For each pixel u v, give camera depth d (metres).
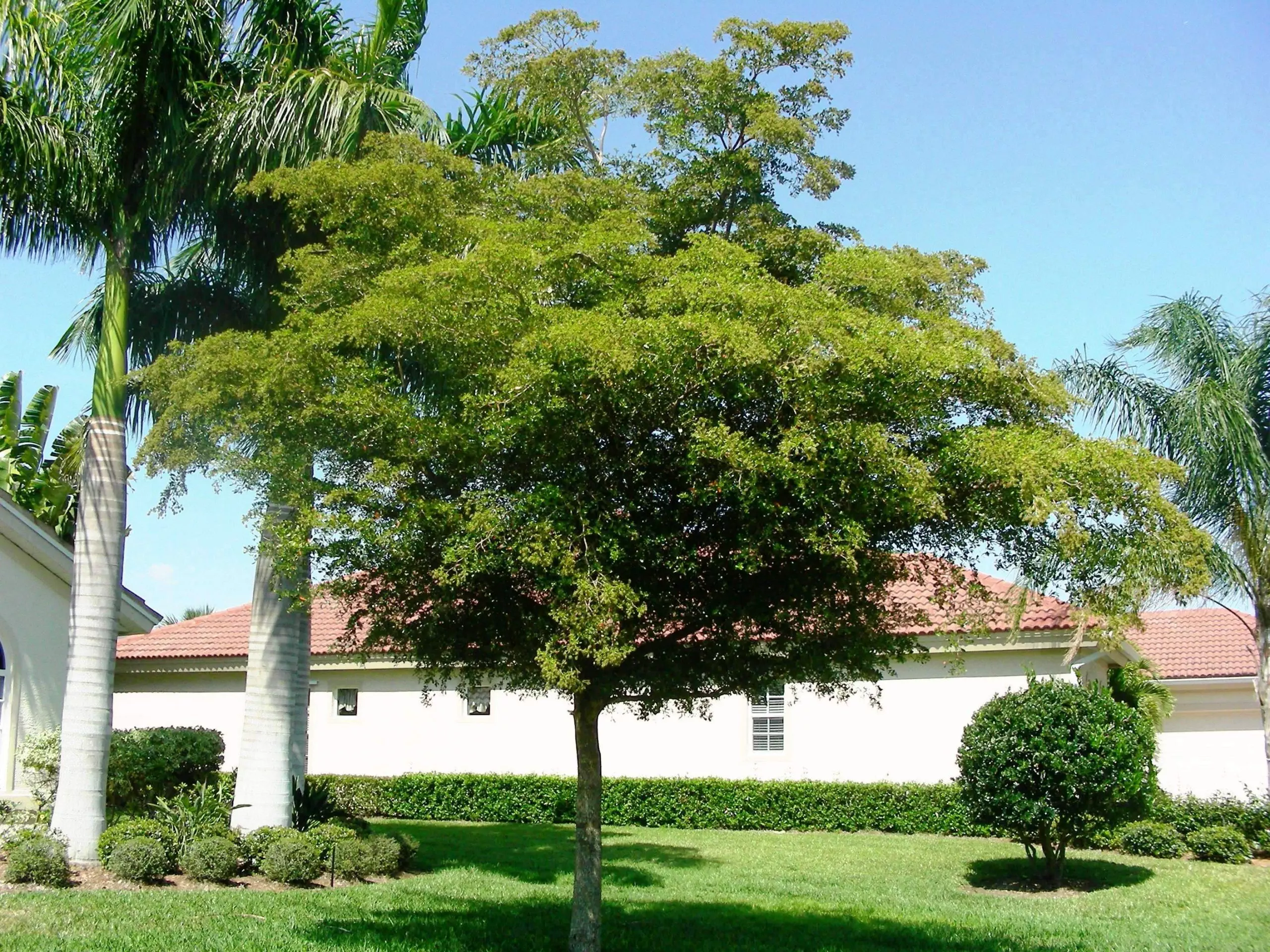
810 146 11.98
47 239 13.03
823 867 15.30
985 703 17.09
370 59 14.05
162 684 24.66
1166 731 22.72
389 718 23.25
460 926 10.55
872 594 9.07
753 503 7.80
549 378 7.62
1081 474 7.62
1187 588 8.07
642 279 8.77
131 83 12.80
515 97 14.34
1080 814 13.90
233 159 12.89
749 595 8.57
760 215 11.75
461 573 7.75
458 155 14.16
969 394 8.13
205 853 12.06
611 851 16.75
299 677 14.02
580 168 14.07
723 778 20.45
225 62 13.56
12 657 15.27
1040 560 8.50
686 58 12.12
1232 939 10.72
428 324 8.20
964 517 8.27
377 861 13.33
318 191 10.23
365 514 8.29
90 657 12.54
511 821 21.08
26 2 12.31
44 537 15.32
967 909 12.33
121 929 9.53
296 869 12.36
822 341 7.52
